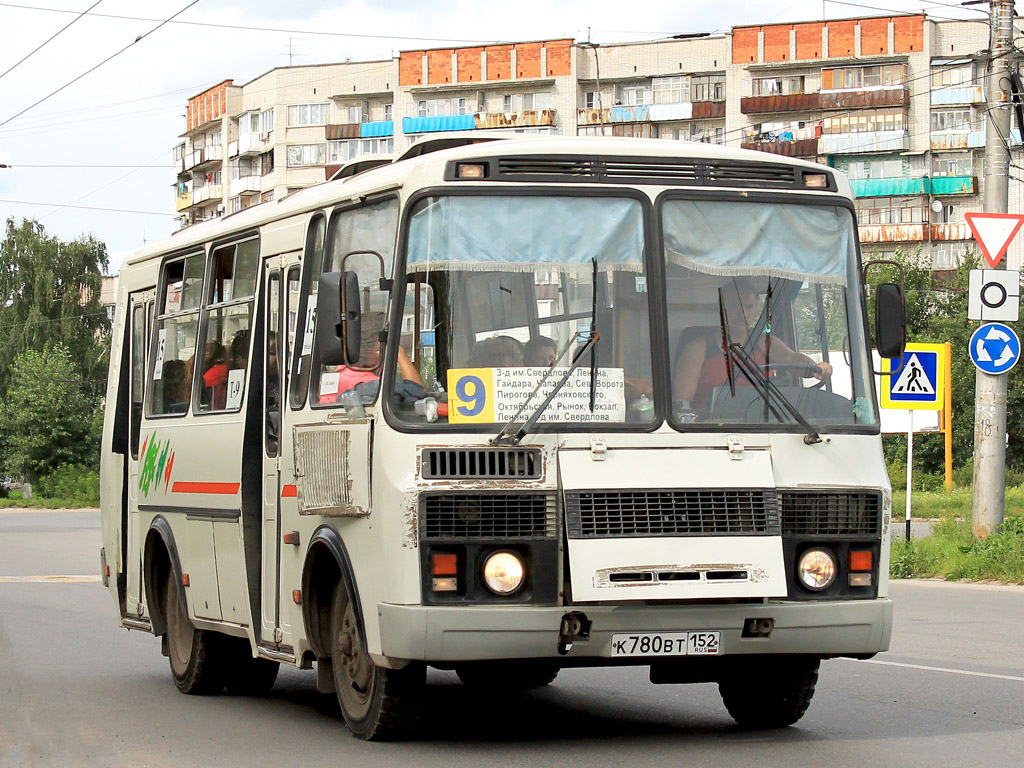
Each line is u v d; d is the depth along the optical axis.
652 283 7.82
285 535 8.92
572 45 83.00
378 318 7.87
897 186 75.81
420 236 7.72
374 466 7.59
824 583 7.72
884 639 7.81
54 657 13.34
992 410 19.75
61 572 24.53
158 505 11.43
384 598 7.45
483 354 7.58
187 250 11.30
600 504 7.39
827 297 8.15
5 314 84.31
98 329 87.31
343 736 8.60
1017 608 15.88
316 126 89.44
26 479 66.62
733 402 7.79
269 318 9.55
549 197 7.83
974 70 75.25
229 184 96.31
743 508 7.54
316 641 8.52
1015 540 19.28
